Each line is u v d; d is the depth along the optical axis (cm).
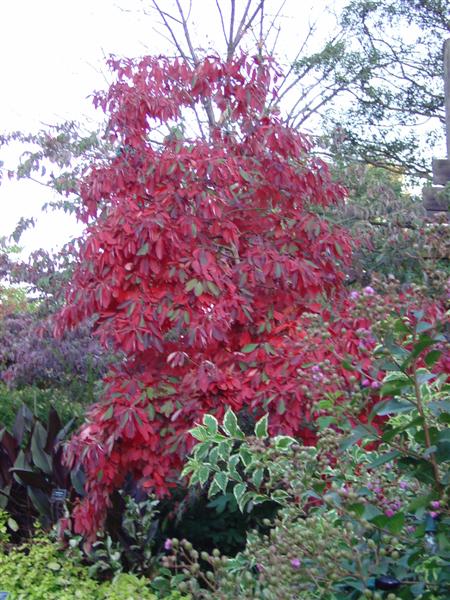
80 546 554
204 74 573
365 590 273
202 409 476
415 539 300
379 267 718
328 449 344
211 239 528
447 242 394
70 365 828
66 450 510
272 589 302
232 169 519
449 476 281
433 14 1521
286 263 503
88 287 502
